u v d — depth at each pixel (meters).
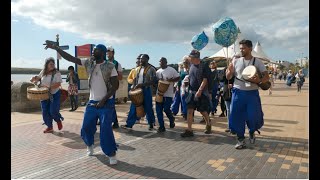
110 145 5.41
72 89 12.63
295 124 9.38
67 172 5.13
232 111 6.37
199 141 7.17
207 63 7.41
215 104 10.84
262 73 6.10
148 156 6.00
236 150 6.36
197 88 7.47
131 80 8.95
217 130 8.41
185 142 7.09
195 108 7.72
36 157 5.95
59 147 6.69
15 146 6.75
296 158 5.77
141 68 8.29
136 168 5.31
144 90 8.23
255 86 6.17
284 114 11.68
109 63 5.50
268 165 5.39
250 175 4.93
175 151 6.34
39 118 10.50
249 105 6.20
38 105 12.52
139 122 9.70
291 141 7.09
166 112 8.52
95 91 5.53
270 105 15.01
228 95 7.91
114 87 5.44
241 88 6.23
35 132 8.20
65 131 8.35
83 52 13.98
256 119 6.22
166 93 8.32
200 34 11.03
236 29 8.54
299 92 25.42
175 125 9.27
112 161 5.47
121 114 11.84
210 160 5.71
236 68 6.30
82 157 5.94
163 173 5.06
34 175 5.00
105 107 5.45
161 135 7.86
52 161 5.71
